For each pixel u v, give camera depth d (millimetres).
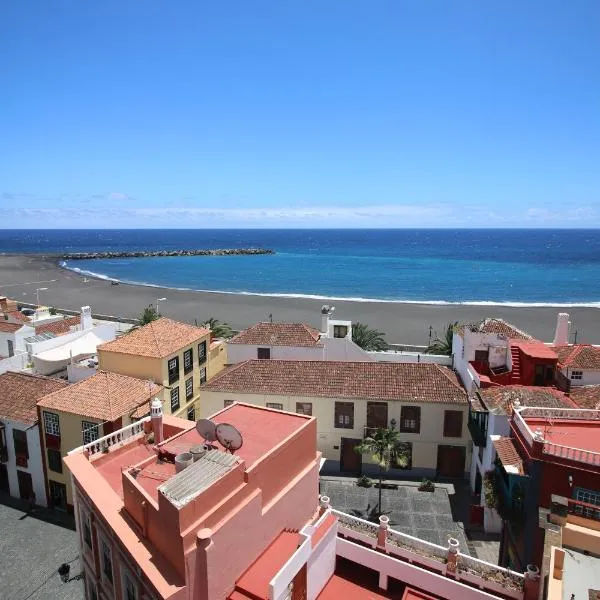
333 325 52750
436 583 19406
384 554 20531
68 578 28922
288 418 21266
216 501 15398
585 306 113500
